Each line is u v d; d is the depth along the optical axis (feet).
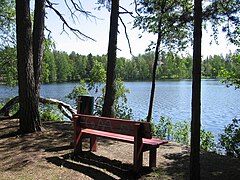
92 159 17.60
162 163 17.21
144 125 15.03
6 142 21.65
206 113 62.28
